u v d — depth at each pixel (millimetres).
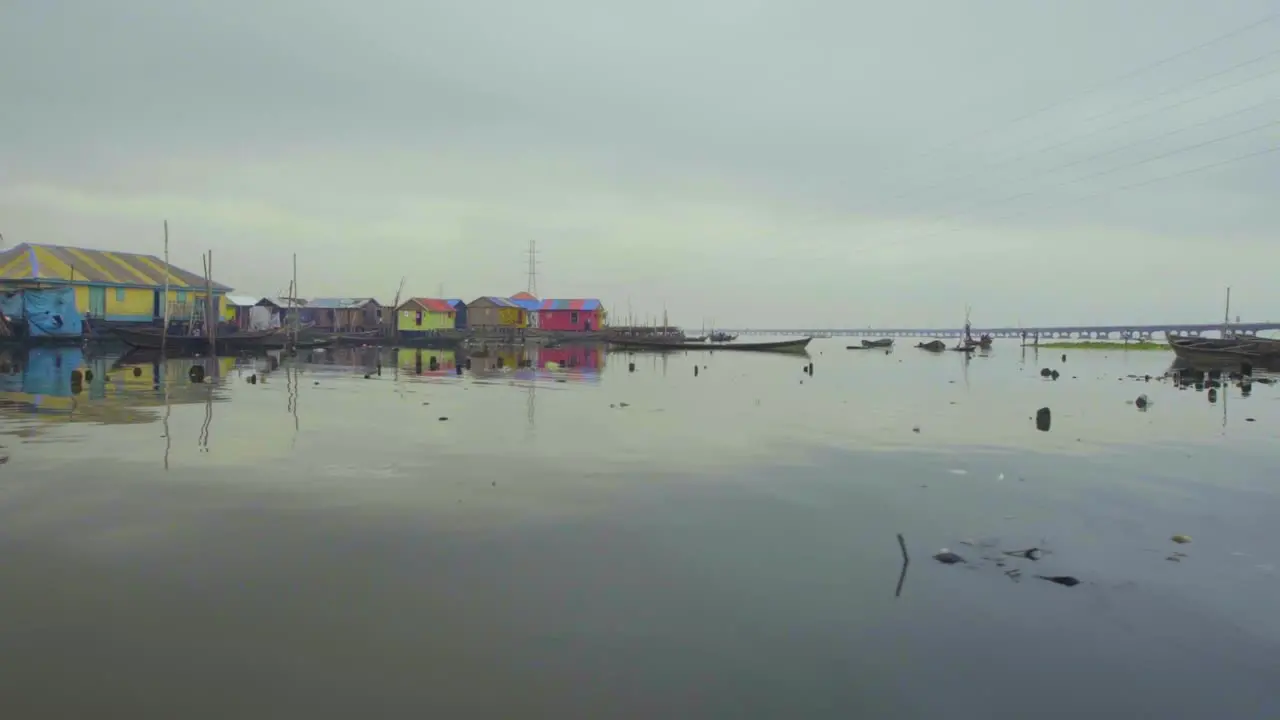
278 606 7621
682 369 49000
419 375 39000
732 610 7711
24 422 19609
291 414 22062
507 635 7043
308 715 5668
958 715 5828
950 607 7867
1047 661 6727
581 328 100312
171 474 13539
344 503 11641
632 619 7438
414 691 6031
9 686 5992
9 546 9375
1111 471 14930
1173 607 7934
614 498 12242
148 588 8047
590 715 5719
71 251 58094
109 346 54156
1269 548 9938
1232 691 6246
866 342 108938
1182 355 53938
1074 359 69188
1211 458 16359
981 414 24453
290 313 80250
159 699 5848
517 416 22391
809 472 14617
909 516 11398
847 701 5996
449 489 12672
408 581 8359
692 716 5742
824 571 8875
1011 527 10852
